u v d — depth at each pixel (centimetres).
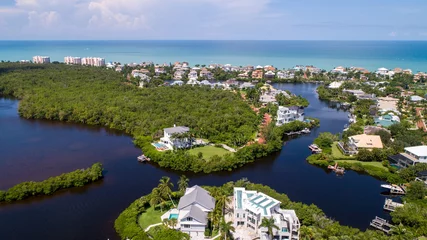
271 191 8581
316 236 6600
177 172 10756
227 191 8688
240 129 14062
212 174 10644
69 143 13512
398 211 7756
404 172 10075
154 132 13788
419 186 8888
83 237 7188
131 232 6975
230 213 7956
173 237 6625
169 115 15975
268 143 12644
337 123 17225
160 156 11325
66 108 17162
